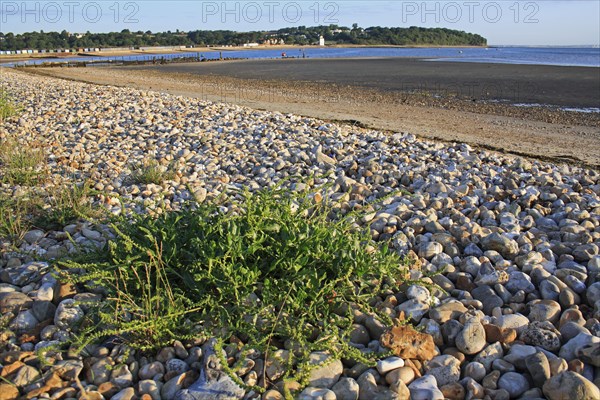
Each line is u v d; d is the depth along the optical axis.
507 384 2.59
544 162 7.70
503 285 3.49
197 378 2.69
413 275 3.56
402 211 4.69
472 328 2.89
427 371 2.73
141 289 3.22
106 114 10.40
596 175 6.27
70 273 3.54
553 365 2.66
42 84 17.25
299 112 12.86
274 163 6.62
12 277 3.62
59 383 2.62
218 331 2.96
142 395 2.54
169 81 23.89
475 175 6.01
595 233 4.17
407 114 12.91
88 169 6.60
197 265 3.19
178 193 5.56
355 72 30.42
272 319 2.95
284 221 3.54
